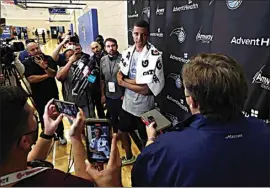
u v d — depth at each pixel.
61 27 16.83
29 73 2.61
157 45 2.48
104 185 0.75
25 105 0.67
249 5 1.25
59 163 2.45
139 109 2.10
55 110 1.00
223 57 0.75
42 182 0.62
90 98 2.87
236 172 0.66
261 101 1.19
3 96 0.62
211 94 0.68
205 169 0.65
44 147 0.94
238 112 0.70
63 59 3.25
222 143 0.66
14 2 7.18
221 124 0.68
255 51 1.22
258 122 0.75
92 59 2.79
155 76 1.88
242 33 1.31
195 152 0.66
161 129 1.14
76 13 10.28
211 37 1.59
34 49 2.66
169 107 2.32
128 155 2.41
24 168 0.64
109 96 2.53
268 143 0.69
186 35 1.92
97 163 0.83
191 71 0.73
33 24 15.93
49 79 2.74
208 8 1.61
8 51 2.47
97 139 0.86
